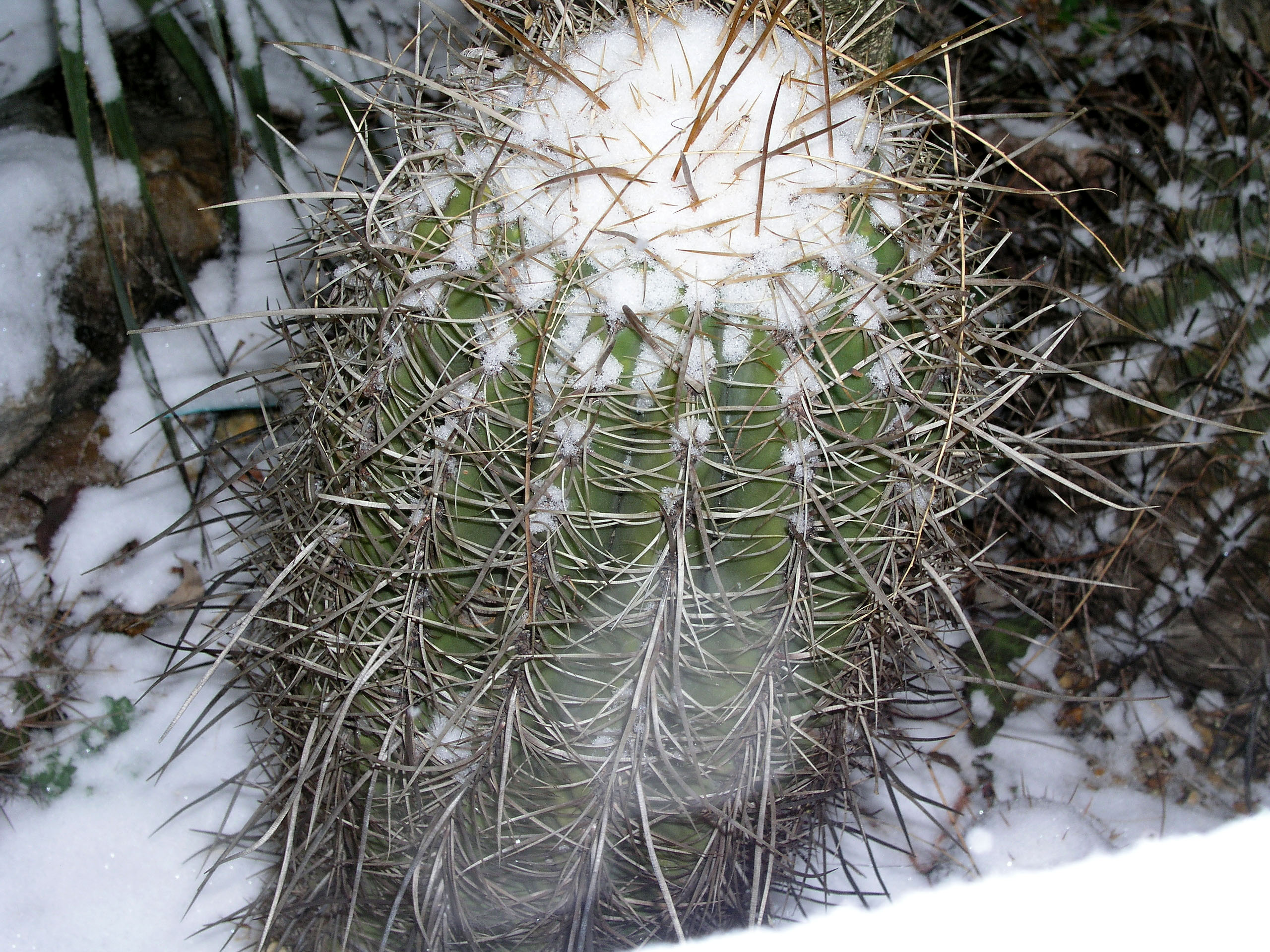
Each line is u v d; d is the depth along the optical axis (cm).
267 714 65
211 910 73
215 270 90
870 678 59
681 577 51
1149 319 93
